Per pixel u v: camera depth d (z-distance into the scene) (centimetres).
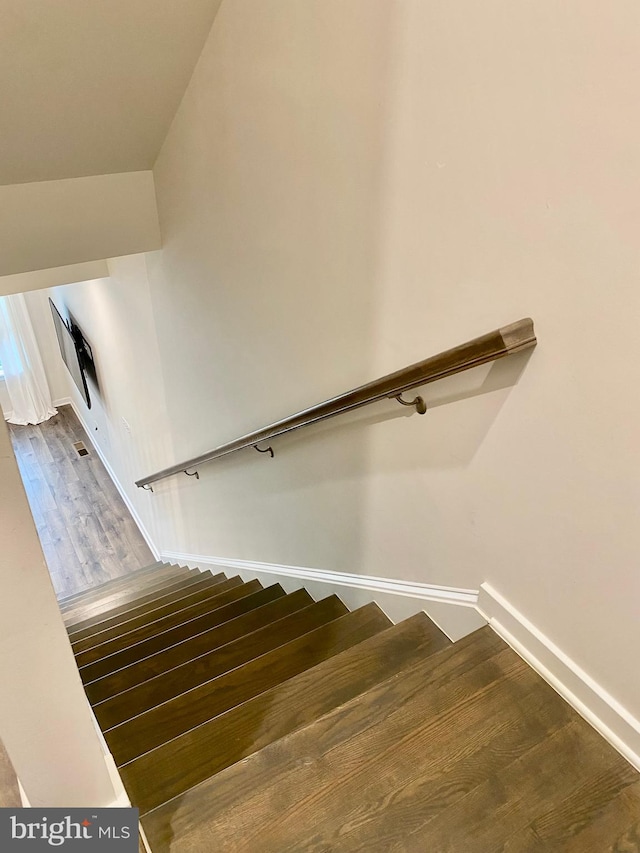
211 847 112
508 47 102
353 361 175
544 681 140
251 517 304
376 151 139
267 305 213
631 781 120
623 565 115
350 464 198
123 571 541
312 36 147
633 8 83
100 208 277
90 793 122
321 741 129
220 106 200
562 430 118
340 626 196
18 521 89
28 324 689
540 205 106
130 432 515
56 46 184
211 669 197
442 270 132
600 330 104
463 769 123
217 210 227
